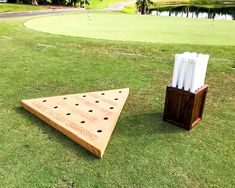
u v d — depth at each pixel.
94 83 5.77
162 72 6.54
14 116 4.27
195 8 59.22
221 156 3.45
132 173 3.13
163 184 2.98
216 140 3.79
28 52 7.94
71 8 37.62
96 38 9.84
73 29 12.26
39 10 30.86
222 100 5.09
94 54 7.80
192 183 3.01
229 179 3.08
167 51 8.12
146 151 3.50
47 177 3.04
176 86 3.92
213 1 68.38
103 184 2.96
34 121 4.14
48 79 5.92
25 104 4.42
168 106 4.07
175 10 56.38
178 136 3.84
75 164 3.25
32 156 3.37
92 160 3.32
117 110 4.27
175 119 4.08
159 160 3.35
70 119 3.96
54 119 3.95
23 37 9.73
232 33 11.95
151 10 55.38
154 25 14.45
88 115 4.08
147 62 7.22
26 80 5.82
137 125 4.08
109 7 48.72
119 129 3.96
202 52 8.05
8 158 3.32
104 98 4.68
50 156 3.38
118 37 10.33
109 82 5.84
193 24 15.30
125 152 3.47
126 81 5.92
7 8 29.25
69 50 8.16
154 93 5.31
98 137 3.55
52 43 8.91
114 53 7.90
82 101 4.54
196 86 3.78
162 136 3.83
